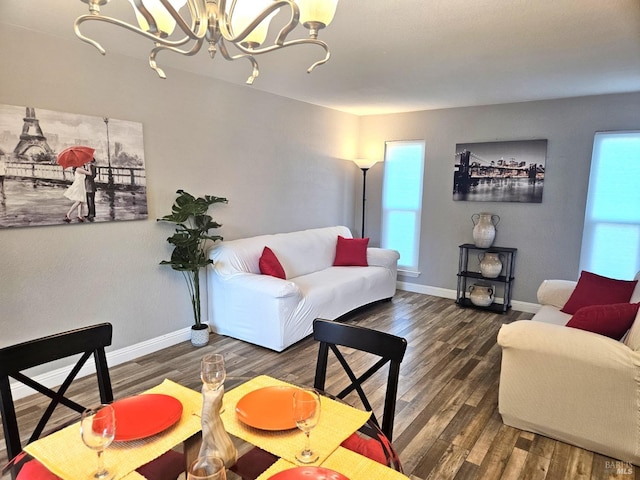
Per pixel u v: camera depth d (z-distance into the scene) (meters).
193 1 1.31
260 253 4.01
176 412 1.35
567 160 4.36
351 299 4.28
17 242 2.59
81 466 1.11
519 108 4.57
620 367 2.03
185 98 3.50
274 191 4.55
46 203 2.68
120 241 3.14
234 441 1.23
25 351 1.48
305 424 1.14
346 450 1.20
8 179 2.50
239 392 1.55
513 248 4.72
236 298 3.65
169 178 3.45
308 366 3.19
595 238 4.29
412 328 4.13
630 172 4.05
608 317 2.26
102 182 2.96
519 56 2.95
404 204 5.55
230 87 3.90
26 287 2.65
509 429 2.39
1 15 2.31
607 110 4.12
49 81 2.64
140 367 3.16
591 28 2.40
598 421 2.13
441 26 2.39
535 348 2.25
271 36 2.60
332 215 5.55
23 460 1.15
